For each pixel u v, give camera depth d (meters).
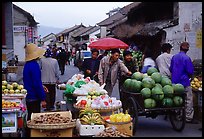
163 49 11.08
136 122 9.04
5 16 22.69
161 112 9.38
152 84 9.03
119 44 15.44
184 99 9.20
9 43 22.97
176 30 18.14
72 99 9.63
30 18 45.50
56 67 12.27
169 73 10.73
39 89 8.18
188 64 10.27
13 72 18.97
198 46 14.61
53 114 7.56
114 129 7.07
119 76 10.73
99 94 9.01
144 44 26.19
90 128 7.09
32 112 8.23
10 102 7.59
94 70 11.76
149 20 28.02
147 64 11.36
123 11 41.28
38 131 6.90
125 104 9.84
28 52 8.23
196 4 15.45
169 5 22.92
